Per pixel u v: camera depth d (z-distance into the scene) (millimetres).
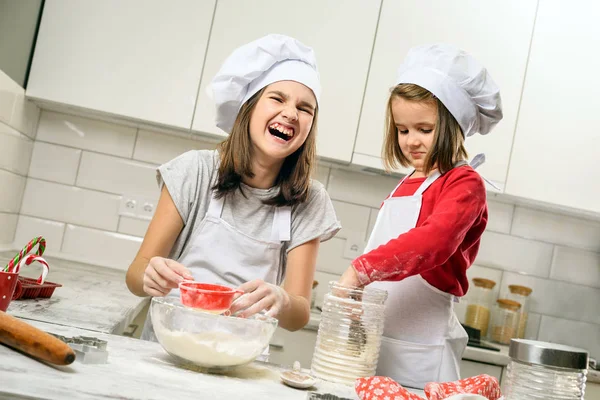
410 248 1115
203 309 919
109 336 1046
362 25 2316
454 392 917
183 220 1400
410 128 1302
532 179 2404
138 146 2531
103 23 2221
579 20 2424
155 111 2240
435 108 1270
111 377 772
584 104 2428
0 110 1946
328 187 2615
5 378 684
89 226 2504
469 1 2363
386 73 2328
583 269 2762
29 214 2477
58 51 2203
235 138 1367
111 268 2449
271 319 977
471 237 1307
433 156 1272
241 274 1370
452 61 1277
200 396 761
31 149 2469
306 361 2211
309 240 1422
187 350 888
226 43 2260
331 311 1060
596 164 2436
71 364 796
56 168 2492
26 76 2219
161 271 1105
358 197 2625
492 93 1320
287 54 1351
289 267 1418
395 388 869
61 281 1748
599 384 2225
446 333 1281
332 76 2303
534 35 2398
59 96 2203
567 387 847
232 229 1374
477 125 1409
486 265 2703
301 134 1328
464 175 1245
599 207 2426
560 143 2420
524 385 858
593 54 2432
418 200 1298
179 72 2248
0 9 1748
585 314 2752
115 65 2225
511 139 2395
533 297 2729
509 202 2689
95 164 2512
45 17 2193
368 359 1039
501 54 2381
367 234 2625
